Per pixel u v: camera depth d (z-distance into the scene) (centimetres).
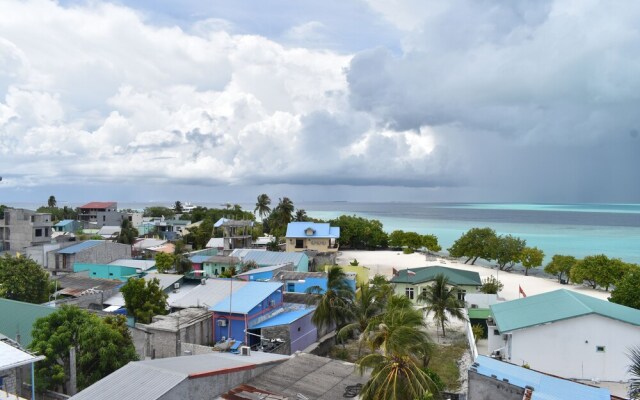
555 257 9962
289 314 4759
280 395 2425
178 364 2447
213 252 9544
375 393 2533
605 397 2467
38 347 3191
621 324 3719
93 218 16638
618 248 17688
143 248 10919
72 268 8394
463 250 12238
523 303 4494
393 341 2641
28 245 9425
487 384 2645
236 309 4362
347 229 14988
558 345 3812
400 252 14250
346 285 4950
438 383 3291
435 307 5175
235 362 2661
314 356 3109
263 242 12838
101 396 2070
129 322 4316
